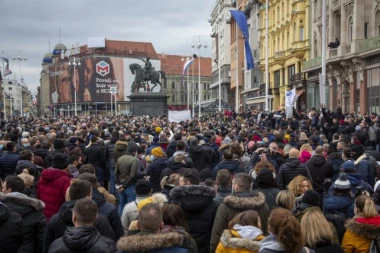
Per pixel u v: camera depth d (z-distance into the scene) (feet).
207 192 20.98
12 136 47.80
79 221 15.62
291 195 20.06
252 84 260.62
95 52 407.44
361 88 124.77
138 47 444.55
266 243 14.47
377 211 20.18
